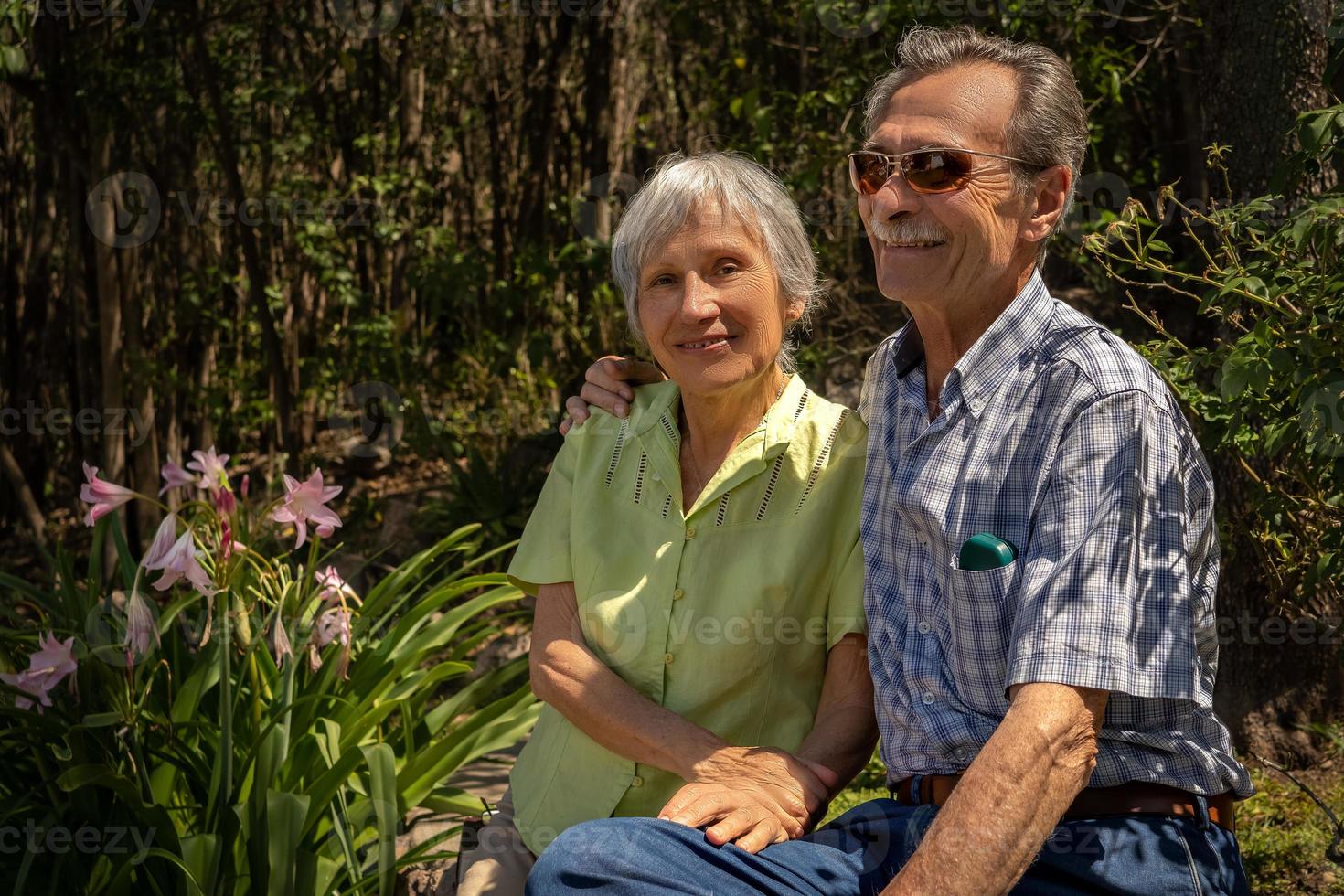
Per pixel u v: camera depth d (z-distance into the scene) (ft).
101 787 8.57
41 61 19.19
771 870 4.72
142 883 8.22
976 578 4.73
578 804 5.88
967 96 4.95
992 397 4.95
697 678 5.73
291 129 24.13
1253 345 6.11
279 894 7.55
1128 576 4.39
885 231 5.09
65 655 8.26
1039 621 4.40
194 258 23.22
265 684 9.61
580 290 22.61
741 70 18.93
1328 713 9.85
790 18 17.39
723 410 5.85
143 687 8.73
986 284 5.03
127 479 22.45
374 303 26.43
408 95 25.90
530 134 25.98
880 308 18.29
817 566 5.76
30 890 8.18
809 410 5.98
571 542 6.06
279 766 8.02
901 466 5.19
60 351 26.27
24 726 8.40
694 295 5.56
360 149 24.77
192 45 21.53
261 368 26.30
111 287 20.42
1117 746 4.66
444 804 9.46
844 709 5.66
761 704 5.76
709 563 5.79
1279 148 8.95
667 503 5.94
